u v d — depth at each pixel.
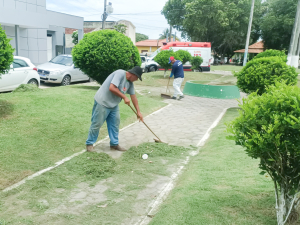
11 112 6.37
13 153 4.45
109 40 9.59
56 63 14.03
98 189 3.53
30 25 18.95
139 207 3.11
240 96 12.33
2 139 4.90
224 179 3.58
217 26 39.78
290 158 2.31
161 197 3.35
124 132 6.23
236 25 39.97
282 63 7.89
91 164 4.22
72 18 26.81
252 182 3.42
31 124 5.79
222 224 2.54
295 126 2.04
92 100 8.40
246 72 8.31
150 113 8.23
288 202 2.40
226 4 39.81
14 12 17.64
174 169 4.25
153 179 3.87
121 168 4.22
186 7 39.00
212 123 7.28
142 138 5.85
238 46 47.41
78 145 5.17
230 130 2.48
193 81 17.28
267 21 38.72
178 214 2.77
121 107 8.20
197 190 3.31
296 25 17.17
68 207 3.07
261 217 2.63
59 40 28.48
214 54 48.12
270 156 2.28
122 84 4.71
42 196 3.30
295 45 17.42
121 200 3.26
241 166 4.03
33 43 23.45
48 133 5.46
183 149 5.16
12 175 3.77
